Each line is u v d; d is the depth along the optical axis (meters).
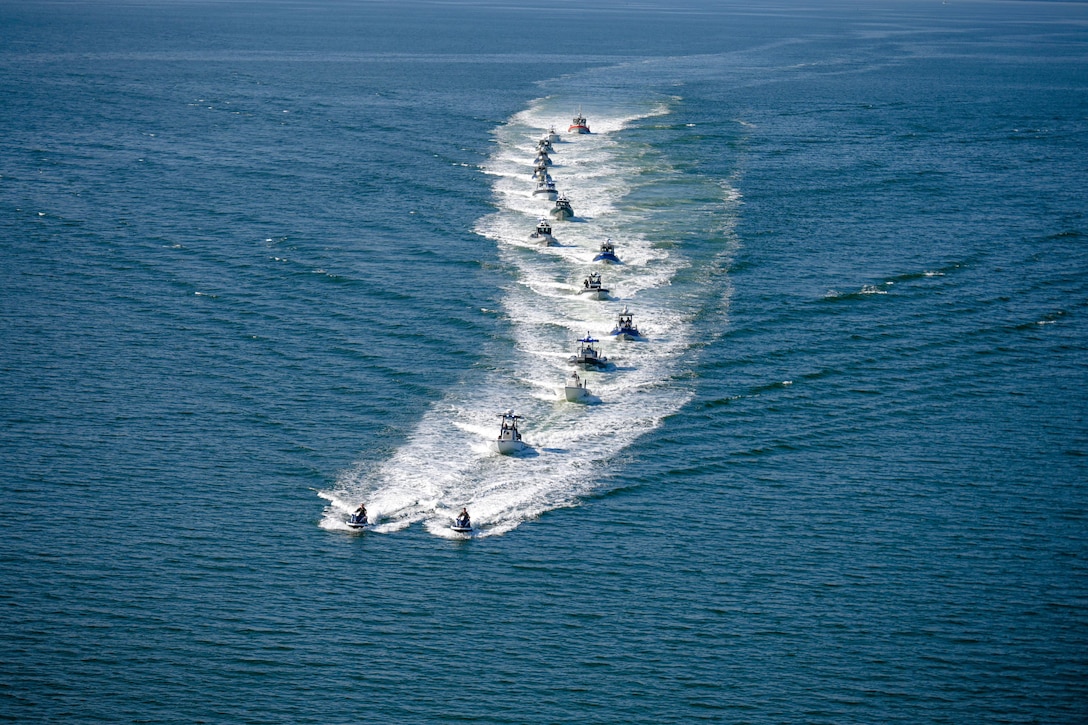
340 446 101.25
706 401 111.25
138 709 70.38
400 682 73.12
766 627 78.81
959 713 71.38
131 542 86.75
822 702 72.12
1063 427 107.94
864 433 106.00
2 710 69.69
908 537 89.50
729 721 70.50
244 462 98.38
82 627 77.19
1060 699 72.62
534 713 70.75
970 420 109.00
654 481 96.88
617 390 113.25
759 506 93.44
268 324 128.00
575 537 88.88
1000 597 82.31
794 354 122.75
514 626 78.62
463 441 102.50
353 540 87.94
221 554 85.56
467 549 87.06
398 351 121.50
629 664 75.06
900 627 79.00
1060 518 92.44
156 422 104.94
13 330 124.19
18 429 102.69
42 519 89.12
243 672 73.69
